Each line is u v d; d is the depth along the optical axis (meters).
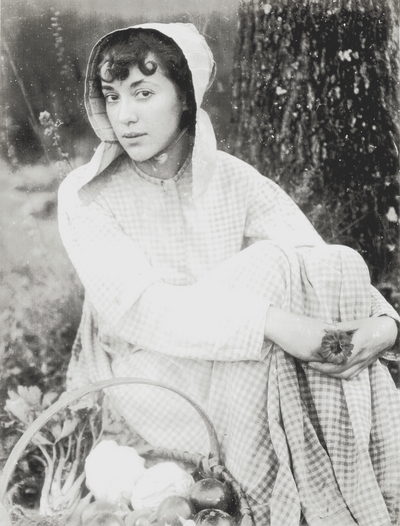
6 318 2.08
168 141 1.99
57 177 2.09
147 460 1.85
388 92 2.23
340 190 2.20
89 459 1.80
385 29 2.24
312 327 1.69
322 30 2.20
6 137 2.10
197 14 2.13
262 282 1.73
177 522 1.56
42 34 2.10
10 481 1.94
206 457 1.76
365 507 1.61
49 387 2.06
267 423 1.70
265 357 1.72
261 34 2.17
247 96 2.15
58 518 1.75
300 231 2.04
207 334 1.73
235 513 1.64
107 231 1.93
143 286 1.82
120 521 1.57
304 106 2.18
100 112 1.98
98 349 2.04
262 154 2.16
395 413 1.74
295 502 1.58
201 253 2.03
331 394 1.72
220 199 2.06
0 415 2.04
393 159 2.23
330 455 1.68
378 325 1.76
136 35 1.93
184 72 1.95
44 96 2.10
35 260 2.09
